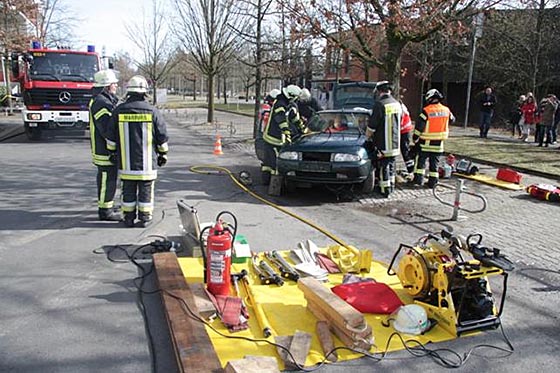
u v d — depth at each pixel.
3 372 3.36
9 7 22.88
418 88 29.73
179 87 88.62
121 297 4.56
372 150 8.75
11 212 7.38
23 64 15.27
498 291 4.91
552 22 23.80
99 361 3.53
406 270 4.48
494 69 26.19
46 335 3.87
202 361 3.27
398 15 8.90
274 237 6.47
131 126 6.42
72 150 14.14
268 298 4.53
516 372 3.51
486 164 12.70
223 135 20.16
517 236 6.73
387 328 4.05
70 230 6.54
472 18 11.28
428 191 9.44
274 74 18.05
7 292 4.62
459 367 3.56
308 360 3.55
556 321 4.30
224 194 8.98
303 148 8.40
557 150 14.99
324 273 5.05
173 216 7.34
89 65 15.84
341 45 10.04
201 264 5.17
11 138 17.05
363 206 8.34
